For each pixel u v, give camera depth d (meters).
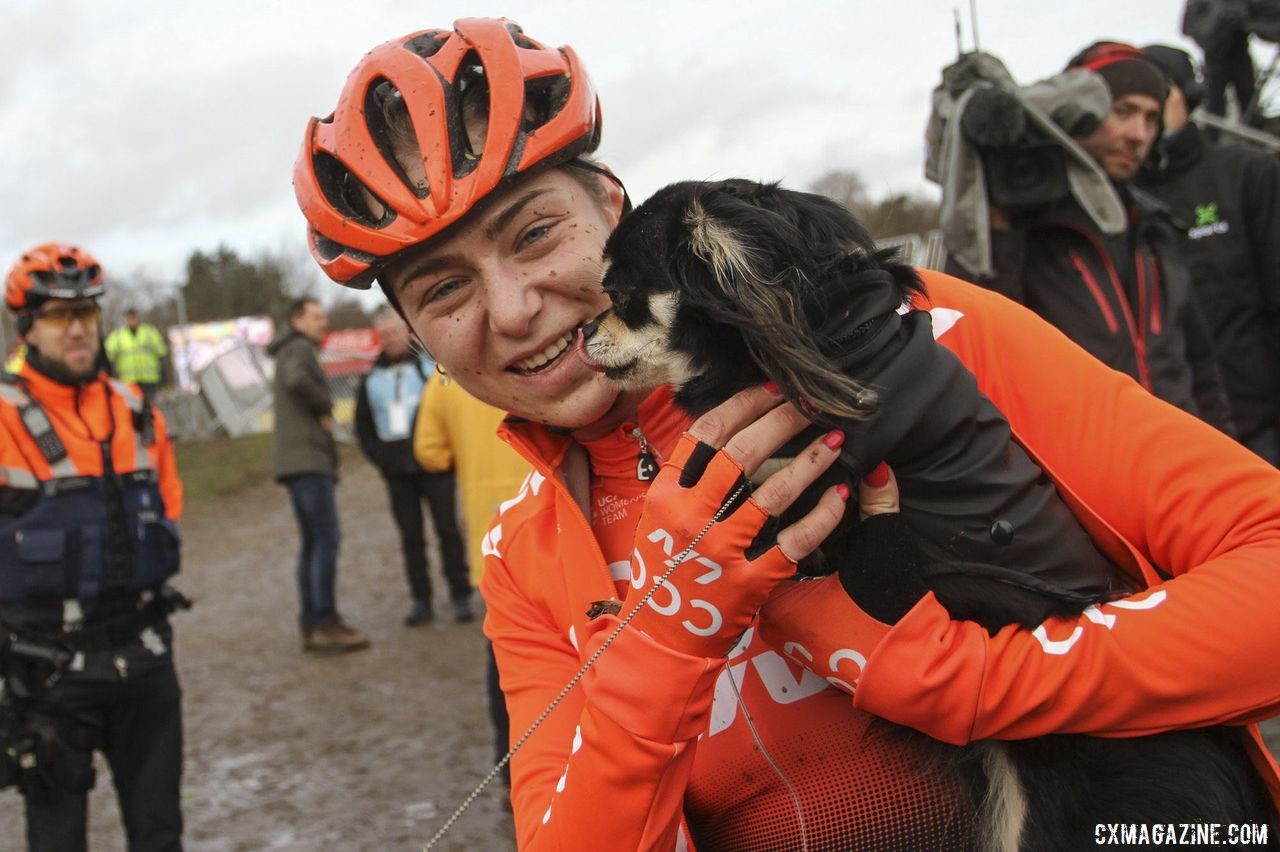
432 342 1.51
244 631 8.06
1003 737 1.24
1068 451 1.38
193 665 7.11
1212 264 3.96
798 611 1.28
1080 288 3.02
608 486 1.57
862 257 1.35
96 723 3.26
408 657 6.77
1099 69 3.27
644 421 1.53
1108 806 1.29
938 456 1.33
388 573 9.70
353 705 5.90
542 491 1.61
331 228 1.49
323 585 7.09
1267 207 3.88
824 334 1.29
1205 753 1.30
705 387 1.44
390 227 1.43
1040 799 1.31
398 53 1.48
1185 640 1.17
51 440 3.27
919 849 1.32
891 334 1.31
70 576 3.21
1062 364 1.40
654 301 1.40
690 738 1.19
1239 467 1.28
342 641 7.09
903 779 1.33
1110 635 1.20
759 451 1.21
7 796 5.20
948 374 1.33
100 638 3.24
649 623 1.20
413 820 4.28
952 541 1.33
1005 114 2.89
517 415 1.57
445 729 5.35
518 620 1.56
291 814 4.47
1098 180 2.96
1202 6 5.66
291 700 6.11
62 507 3.24
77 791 3.21
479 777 4.67
